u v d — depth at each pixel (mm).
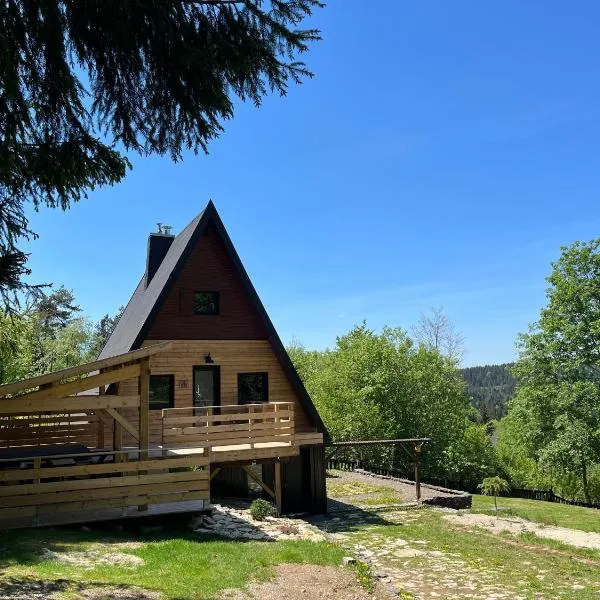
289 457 19266
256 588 9570
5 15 5605
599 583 12859
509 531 19188
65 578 8812
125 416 18531
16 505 12766
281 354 20938
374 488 28094
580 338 35312
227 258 20891
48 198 7176
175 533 13562
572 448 34281
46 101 6324
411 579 12766
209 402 20281
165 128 6840
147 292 22531
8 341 9484
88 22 5914
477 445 46656
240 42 6375
